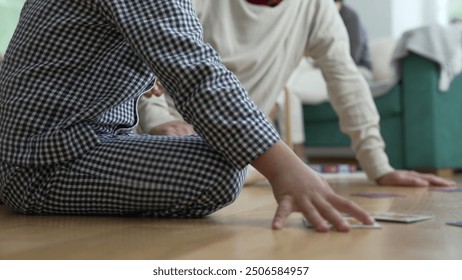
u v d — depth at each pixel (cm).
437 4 497
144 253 73
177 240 82
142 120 159
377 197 157
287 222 99
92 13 106
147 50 97
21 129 108
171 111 177
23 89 108
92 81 107
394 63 312
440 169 303
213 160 103
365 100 196
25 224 101
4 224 101
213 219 106
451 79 299
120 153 106
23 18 116
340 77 192
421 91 304
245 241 81
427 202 141
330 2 189
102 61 108
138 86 108
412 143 309
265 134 92
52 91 107
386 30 482
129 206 107
